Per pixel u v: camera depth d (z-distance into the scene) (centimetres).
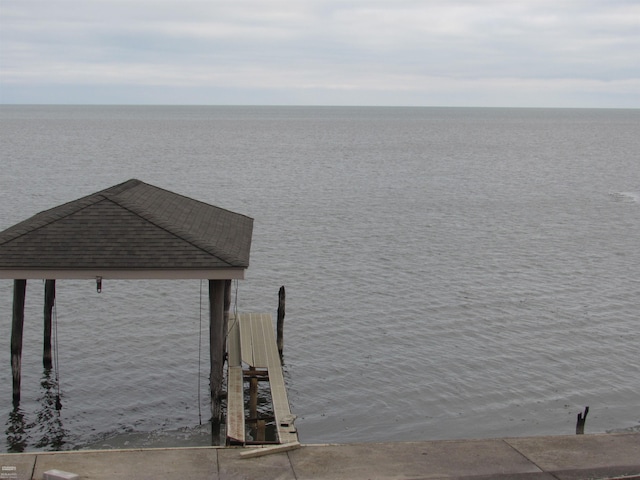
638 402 1694
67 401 1653
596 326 2227
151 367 1873
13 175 6000
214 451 985
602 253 3316
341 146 10856
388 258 3158
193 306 2412
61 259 1304
